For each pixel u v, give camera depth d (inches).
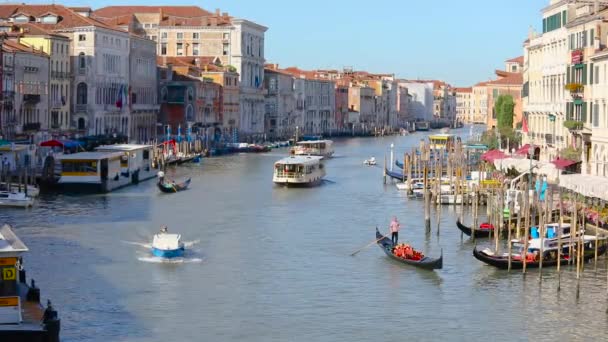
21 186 3809.1
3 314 1772.9
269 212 3617.1
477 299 2273.6
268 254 2753.4
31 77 5241.1
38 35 5580.7
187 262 2630.4
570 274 2470.5
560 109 3986.2
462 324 2095.2
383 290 2354.8
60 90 5787.4
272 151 7544.3
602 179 2987.2
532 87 4515.3
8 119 4896.7
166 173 5226.4
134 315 2130.9
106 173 4239.7
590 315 2150.6
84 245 2829.7
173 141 6245.1
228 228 3201.3
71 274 2466.8
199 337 1998.0
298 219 3432.6
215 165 5895.7
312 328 2068.2
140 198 3966.5
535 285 2378.2
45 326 1754.4
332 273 2527.1
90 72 6087.6
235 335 2016.5
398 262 2637.8
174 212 3560.5
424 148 4995.1
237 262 2645.2
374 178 5118.1
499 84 6924.2
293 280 2449.6
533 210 2891.2
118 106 6333.7
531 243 2600.9
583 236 2511.1
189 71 7564.0
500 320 2119.8
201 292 2325.3
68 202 3767.2
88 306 2187.5
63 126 5841.5
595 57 3371.1
